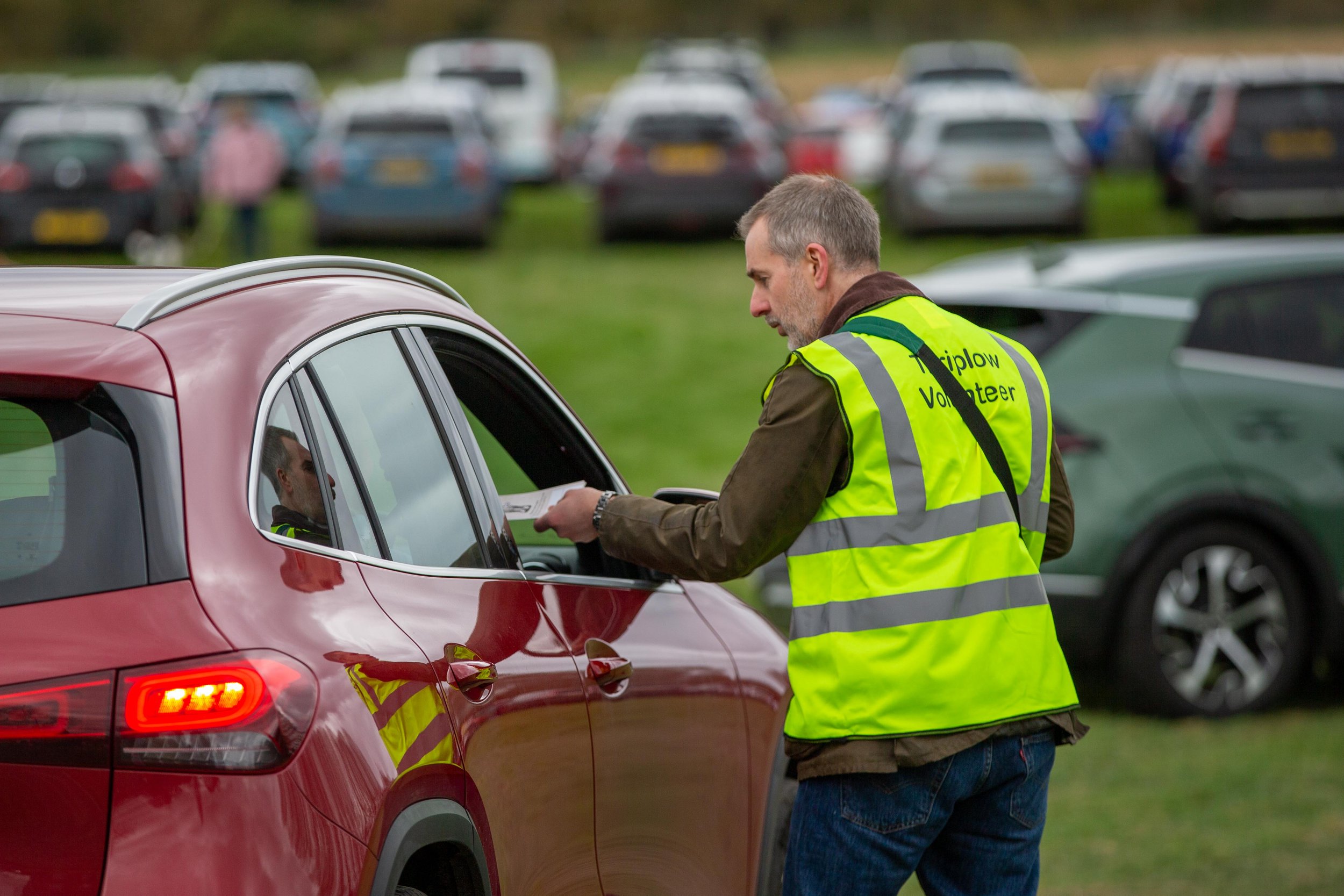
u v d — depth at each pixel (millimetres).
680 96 38250
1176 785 10258
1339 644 11688
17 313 4527
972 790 5211
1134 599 11445
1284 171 33938
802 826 5258
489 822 4746
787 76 149750
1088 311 11703
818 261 5449
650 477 18812
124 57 180750
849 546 5082
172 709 3861
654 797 5844
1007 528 5238
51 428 4195
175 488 4125
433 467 5234
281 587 4215
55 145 33656
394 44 191375
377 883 4152
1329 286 11961
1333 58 144125
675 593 6586
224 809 3863
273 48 173375
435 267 33719
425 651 4617
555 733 5191
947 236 36562
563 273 33406
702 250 36844
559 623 5531
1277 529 11469
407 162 34469
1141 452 11406
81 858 3836
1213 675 11695
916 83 67125
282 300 4883
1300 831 9414
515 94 54781
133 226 33688
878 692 5031
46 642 3902
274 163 32438
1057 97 94562
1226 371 11617
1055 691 5305
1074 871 8797
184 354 4391
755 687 6719
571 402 22828
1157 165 47844
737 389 23922
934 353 5234
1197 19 185375
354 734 4156
